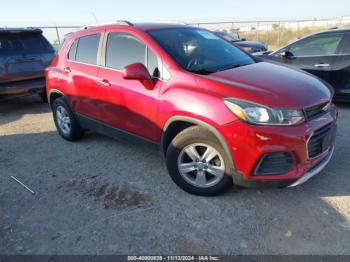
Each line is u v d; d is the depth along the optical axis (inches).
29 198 135.0
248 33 898.7
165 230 110.3
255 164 109.4
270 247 100.6
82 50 173.8
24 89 273.6
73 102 180.9
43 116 264.1
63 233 111.4
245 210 118.9
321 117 117.6
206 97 115.0
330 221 110.7
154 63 135.6
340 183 133.6
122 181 144.7
